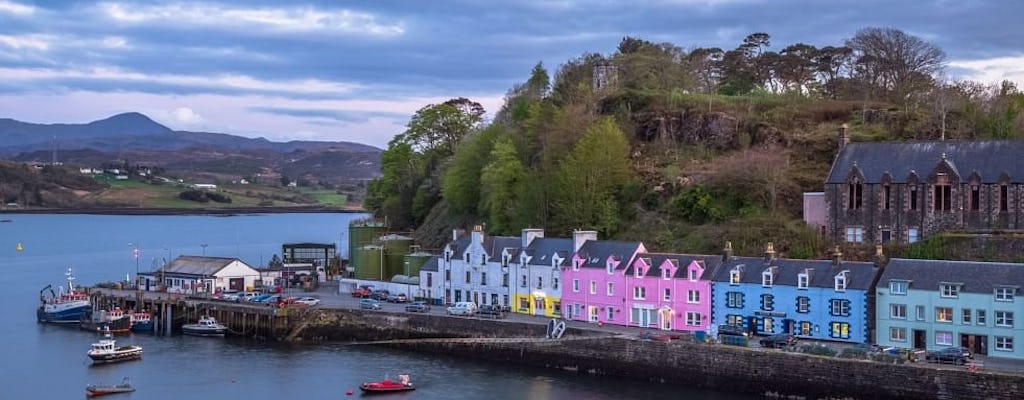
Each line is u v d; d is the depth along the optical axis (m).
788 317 117.94
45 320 162.25
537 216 161.62
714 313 123.38
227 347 140.50
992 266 107.31
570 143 173.88
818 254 136.50
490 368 124.19
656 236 151.25
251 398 110.50
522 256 143.25
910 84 183.88
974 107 163.88
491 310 137.25
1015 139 131.25
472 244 150.75
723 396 107.69
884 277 111.88
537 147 184.88
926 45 191.25
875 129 164.38
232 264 177.00
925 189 132.88
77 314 160.62
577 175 158.25
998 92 177.50
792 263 120.38
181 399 110.25
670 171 164.88
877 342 112.12
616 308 132.12
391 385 111.81
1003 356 104.25
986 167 130.50
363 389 111.75
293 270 190.25
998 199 128.50
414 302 153.88
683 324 126.00
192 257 186.38
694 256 128.12
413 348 137.12
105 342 131.25
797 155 163.75
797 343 110.69
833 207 140.00
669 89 197.12
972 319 106.00
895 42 191.50
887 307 111.25
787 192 153.88
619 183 162.50
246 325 149.88
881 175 136.62
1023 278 104.31
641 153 174.25
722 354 109.81
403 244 182.25
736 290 121.62
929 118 165.00
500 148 175.75
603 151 160.38
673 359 113.56
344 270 199.62
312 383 117.19
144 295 165.88
